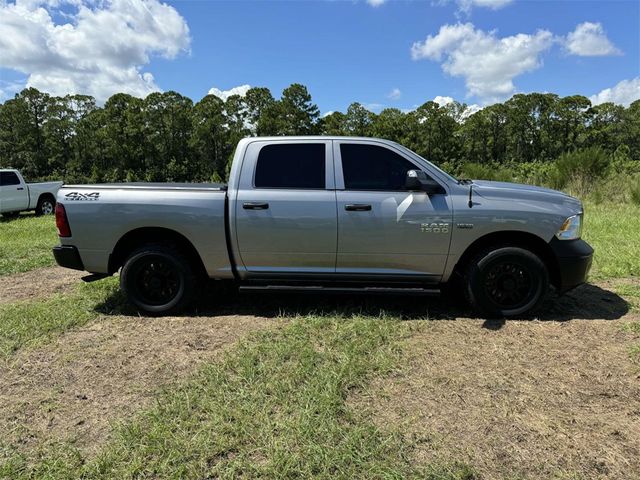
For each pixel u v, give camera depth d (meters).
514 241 4.37
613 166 17.38
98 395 3.09
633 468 2.34
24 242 9.06
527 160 74.50
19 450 2.51
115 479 2.27
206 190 4.44
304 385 3.14
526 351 3.69
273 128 59.78
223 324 4.36
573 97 72.06
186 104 62.47
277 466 2.32
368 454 2.43
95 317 4.57
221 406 2.88
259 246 4.37
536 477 2.28
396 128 64.38
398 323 4.28
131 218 4.40
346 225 4.26
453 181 4.36
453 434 2.62
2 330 4.18
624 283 5.44
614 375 3.29
